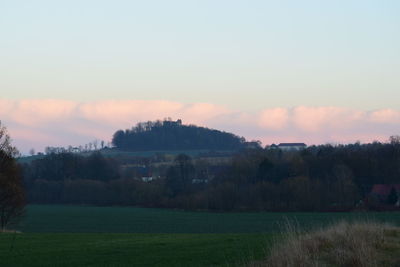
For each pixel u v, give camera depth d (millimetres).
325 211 96000
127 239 37844
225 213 99688
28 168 149750
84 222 85062
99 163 151500
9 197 57062
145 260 25609
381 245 24125
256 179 116125
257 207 103938
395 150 117375
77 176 149375
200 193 116750
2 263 25297
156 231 68375
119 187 134250
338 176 104938
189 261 24906
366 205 97188
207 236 39875
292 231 25766
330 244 23750
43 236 41156
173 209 115250
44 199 139500
